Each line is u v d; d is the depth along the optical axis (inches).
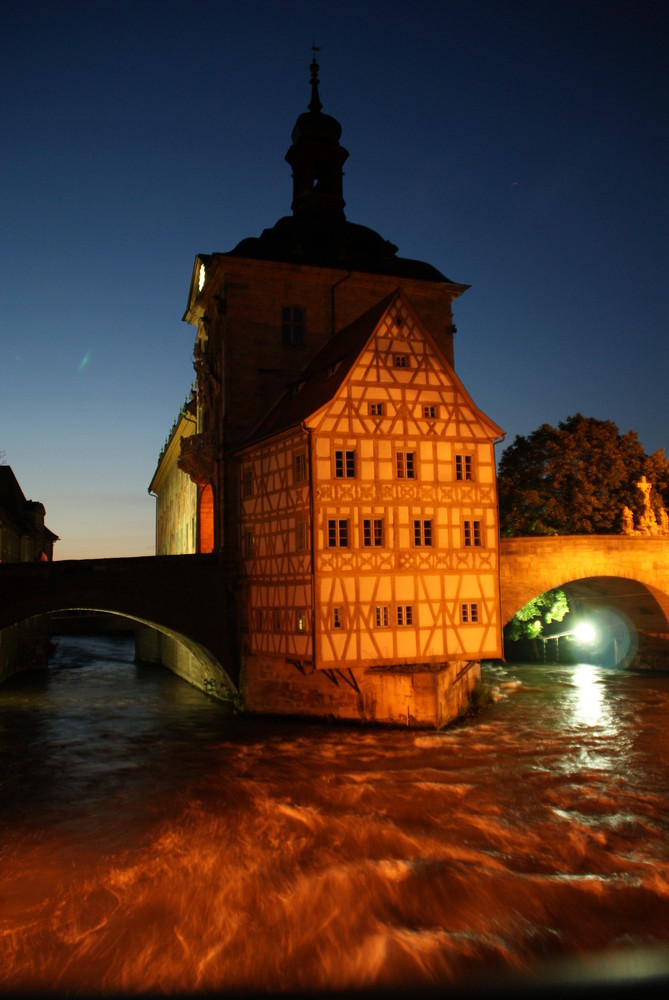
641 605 1831.9
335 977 542.9
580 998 508.4
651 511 1996.8
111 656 2486.5
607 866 706.8
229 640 1395.2
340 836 782.5
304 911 635.5
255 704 1312.7
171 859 732.0
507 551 1627.7
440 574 1218.0
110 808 871.1
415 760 1027.3
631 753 1067.9
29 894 662.5
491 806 858.1
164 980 537.6
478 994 517.0
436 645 1206.3
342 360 1278.3
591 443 2085.4
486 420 1272.1
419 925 613.6
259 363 1518.2
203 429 1679.4
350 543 1173.1
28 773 1012.5
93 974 543.8
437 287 1667.1
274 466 1288.1
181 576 1384.1
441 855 735.1
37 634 2117.4
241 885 679.1
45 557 2888.8
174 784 952.3
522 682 1706.4
